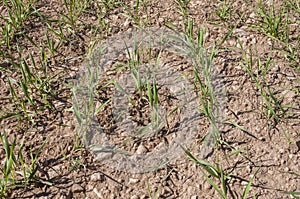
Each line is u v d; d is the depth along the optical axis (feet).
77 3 4.36
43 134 3.44
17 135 3.44
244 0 4.37
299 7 4.18
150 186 3.20
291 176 3.20
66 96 3.65
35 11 4.09
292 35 4.02
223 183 3.08
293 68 3.79
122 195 3.16
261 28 4.04
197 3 4.38
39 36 4.09
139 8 4.34
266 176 3.21
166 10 4.32
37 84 3.73
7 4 4.19
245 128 3.44
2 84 3.74
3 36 4.05
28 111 3.55
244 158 3.29
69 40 4.03
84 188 3.19
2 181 3.12
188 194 3.15
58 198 3.14
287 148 3.33
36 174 3.24
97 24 4.20
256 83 3.69
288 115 3.50
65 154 3.34
